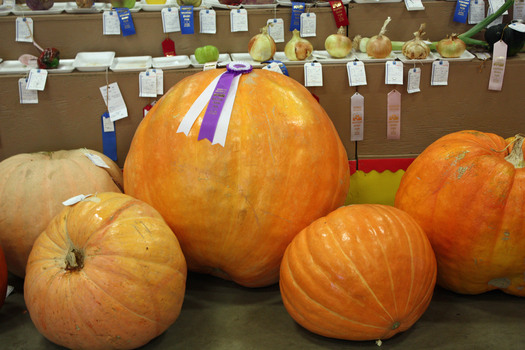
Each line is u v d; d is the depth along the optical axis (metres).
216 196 1.82
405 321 1.69
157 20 2.68
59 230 1.72
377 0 2.71
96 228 1.66
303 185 1.86
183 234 1.91
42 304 1.62
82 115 2.51
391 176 2.71
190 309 1.97
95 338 1.61
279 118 1.89
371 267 1.62
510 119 2.64
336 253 1.64
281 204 1.84
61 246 1.70
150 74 2.46
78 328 1.59
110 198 1.78
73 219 1.70
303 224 1.88
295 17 2.72
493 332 1.81
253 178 1.82
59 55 2.62
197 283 2.15
